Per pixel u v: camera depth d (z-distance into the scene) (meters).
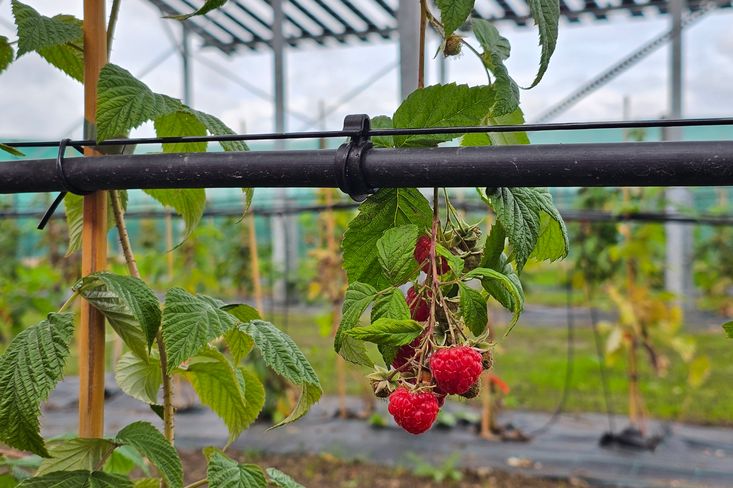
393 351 1.06
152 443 1.23
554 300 14.12
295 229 10.78
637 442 5.35
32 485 1.15
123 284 1.16
